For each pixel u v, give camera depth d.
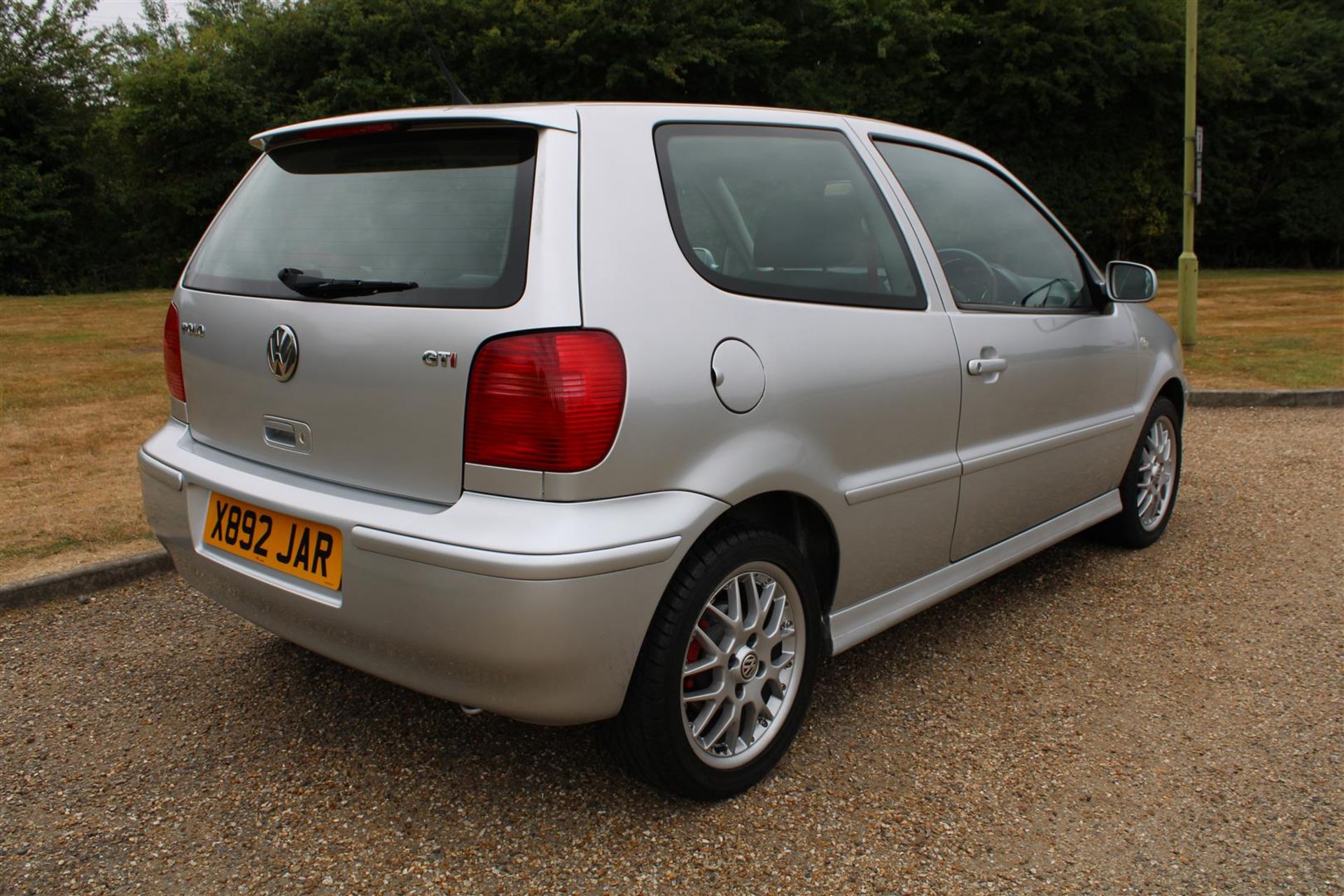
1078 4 25.97
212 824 2.44
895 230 3.04
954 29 25.27
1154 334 4.34
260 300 2.55
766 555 2.50
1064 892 2.19
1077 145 27.86
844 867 2.28
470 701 2.21
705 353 2.32
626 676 2.23
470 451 2.13
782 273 2.63
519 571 2.03
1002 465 3.32
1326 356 9.74
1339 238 30.11
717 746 2.54
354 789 2.59
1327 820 2.45
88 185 25.58
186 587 3.99
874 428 2.78
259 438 2.58
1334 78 29.50
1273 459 6.07
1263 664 3.31
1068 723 2.93
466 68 23.67
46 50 25.33
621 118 2.44
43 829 2.41
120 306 16.64
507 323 2.11
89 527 4.49
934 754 2.77
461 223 2.29
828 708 3.04
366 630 2.27
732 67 23.23
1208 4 31.02
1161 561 4.33
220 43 25.69
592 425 2.10
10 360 9.77
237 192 2.91
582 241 2.20
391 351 2.23
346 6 24.08
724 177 2.60
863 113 24.94
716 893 2.19
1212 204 29.78
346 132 2.55
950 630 3.62
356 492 2.34
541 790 2.59
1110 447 4.01
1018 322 3.40
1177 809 2.50
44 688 3.14
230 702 3.05
